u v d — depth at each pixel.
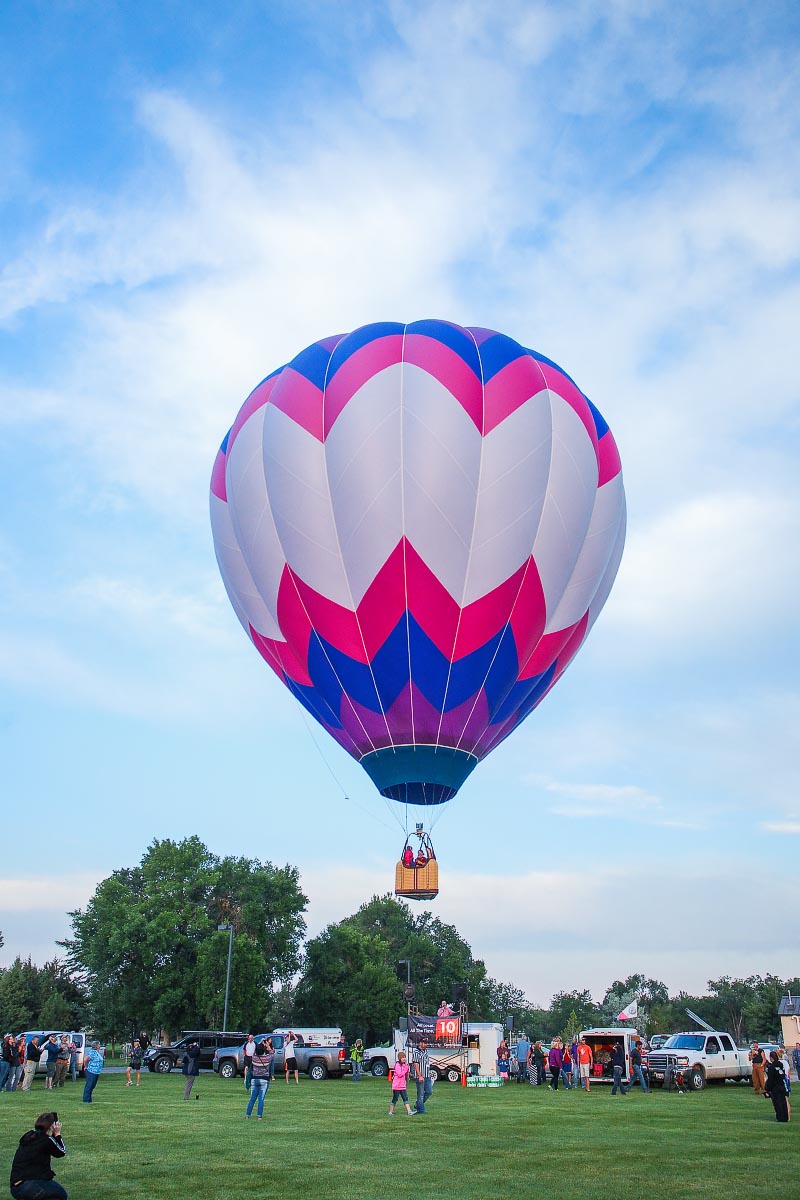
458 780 27.94
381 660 26.98
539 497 27.38
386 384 27.39
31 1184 10.39
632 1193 11.88
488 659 27.19
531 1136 17.44
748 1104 24.75
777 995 114.06
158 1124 18.97
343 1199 11.34
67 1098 25.33
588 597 29.50
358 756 28.72
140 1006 60.75
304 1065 38.12
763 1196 11.73
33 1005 80.94
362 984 71.75
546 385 29.17
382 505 26.36
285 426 28.22
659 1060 31.36
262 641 30.02
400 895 27.55
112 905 62.47
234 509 29.47
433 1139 16.94
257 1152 15.13
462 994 35.06
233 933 61.25
